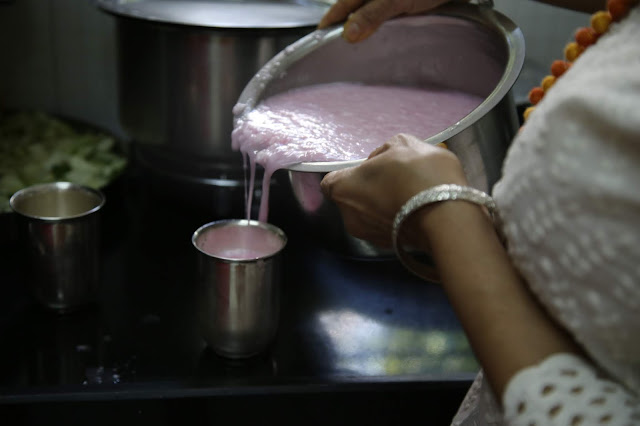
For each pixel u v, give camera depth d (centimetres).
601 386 43
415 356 99
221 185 120
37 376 91
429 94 98
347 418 94
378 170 55
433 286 117
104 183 127
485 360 45
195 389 90
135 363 95
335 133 82
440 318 108
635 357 41
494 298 46
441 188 50
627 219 38
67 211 112
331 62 98
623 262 39
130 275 115
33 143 138
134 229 128
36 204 109
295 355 98
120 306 107
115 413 90
